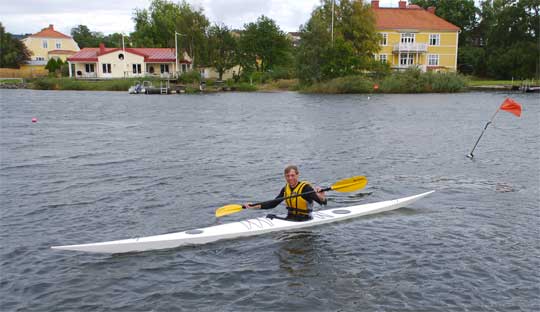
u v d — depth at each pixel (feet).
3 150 54.90
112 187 38.45
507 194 36.55
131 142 61.46
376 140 63.05
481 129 73.92
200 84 186.91
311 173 43.78
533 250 25.40
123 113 100.63
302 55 184.75
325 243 26.32
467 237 27.30
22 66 266.77
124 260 24.23
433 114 96.89
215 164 47.52
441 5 260.62
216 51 224.12
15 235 27.68
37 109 107.86
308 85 185.26
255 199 35.42
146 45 280.10
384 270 23.06
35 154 52.49
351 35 190.60
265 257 24.56
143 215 31.50
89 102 130.52
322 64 184.03
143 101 136.26
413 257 24.50
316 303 20.08
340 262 23.94
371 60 188.55
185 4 295.28
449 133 69.56
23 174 42.86
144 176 42.29
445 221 30.09
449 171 44.70
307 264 23.71
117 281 22.07
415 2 273.13
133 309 19.69
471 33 263.08
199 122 84.58
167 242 25.66
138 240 25.41
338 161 49.19
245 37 232.32
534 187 38.70
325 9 193.06
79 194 36.32
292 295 20.72
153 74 221.46
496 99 138.21
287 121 85.76
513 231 28.32
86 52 226.99
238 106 119.65
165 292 21.03
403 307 19.75
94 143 60.49
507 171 44.65
